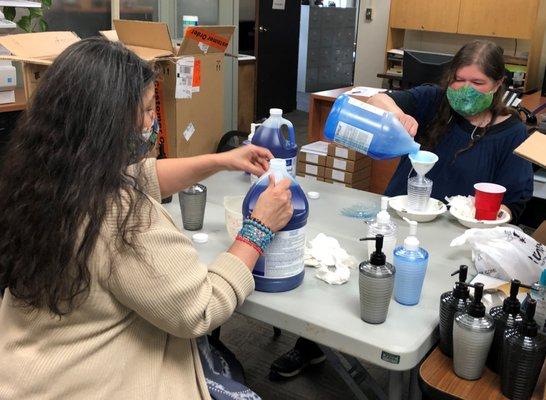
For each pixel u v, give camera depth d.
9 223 0.96
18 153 0.97
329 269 1.38
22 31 3.29
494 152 1.97
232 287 1.11
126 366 1.03
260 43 6.30
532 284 1.24
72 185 0.94
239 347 2.35
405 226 1.70
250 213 1.25
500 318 1.08
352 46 8.41
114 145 0.97
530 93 4.64
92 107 0.94
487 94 1.87
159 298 0.99
